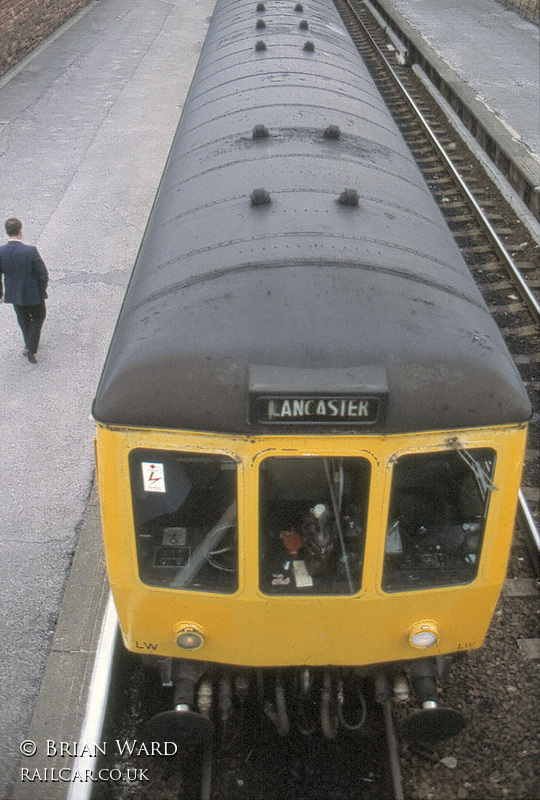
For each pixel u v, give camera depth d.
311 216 4.59
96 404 3.68
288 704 4.82
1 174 13.79
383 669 4.52
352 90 7.90
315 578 4.00
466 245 11.27
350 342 3.60
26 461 7.25
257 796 4.41
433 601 4.07
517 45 22.48
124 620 4.27
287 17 10.85
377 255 4.26
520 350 8.80
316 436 3.56
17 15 20.50
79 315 9.62
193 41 23.53
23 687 5.09
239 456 3.62
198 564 4.00
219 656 4.29
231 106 7.02
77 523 6.54
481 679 5.05
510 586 5.74
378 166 5.77
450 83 17.78
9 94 18.39
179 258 4.46
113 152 14.88
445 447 3.65
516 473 3.80
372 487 3.68
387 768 4.53
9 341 9.12
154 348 3.66
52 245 11.31
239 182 5.20
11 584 5.90
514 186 13.27
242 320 3.70
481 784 4.45
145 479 3.79
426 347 3.65
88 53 22.05
